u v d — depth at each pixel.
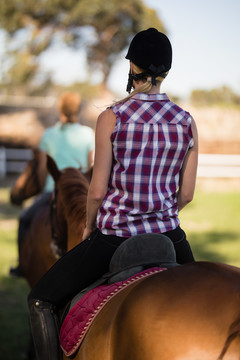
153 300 2.32
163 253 2.88
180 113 3.01
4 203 19.47
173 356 2.13
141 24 59.06
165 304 2.28
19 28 58.19
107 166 2.94
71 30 59.69
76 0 57.56
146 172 2.92
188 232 14.62
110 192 3.01
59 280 3.13
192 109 29.86
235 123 28.97
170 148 2.95
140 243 2.86
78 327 2.82
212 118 29.30
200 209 18.39
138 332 2.27
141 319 2.29
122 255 2.87
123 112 2.92
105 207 2.98
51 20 58.59
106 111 2.96
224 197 21.14
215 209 18.42
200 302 2.22
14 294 9.15
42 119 30.92
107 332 2.50
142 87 2.98
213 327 2.13
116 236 2.95
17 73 59.16
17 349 6.76
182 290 2.30
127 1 57.81
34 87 67.56
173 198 3.09
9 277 10.13
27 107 32.00
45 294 3.18
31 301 3.24
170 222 3.01
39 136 29.84
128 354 2.30
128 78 3.14
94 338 2.59
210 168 25.64
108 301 2.70
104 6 57.09
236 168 25.72
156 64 2.97
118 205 2.95
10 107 31.97
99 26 59.41
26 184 6.66
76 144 5.95
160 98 3.01
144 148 2.91
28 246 6.06
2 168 28.12
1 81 61.56
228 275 2.34
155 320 2.25
